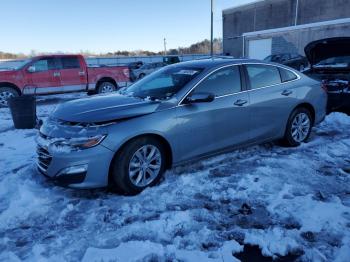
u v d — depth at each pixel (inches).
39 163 153.9
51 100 529.0
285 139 205.9
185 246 111.2
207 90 167.2
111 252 107.9
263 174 166.1
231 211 132.7
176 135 155.3
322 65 300.4
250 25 1551.4
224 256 106.0
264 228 120.6
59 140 139.5
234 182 157.8
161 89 169.9
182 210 134.2
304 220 123.2
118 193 149.7
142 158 149.0
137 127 143.3
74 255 108.0
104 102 161.2
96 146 136.7
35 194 147.7
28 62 465.1
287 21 1381.6
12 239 117.6
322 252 106.5
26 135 271.4
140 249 108.9
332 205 133.6
